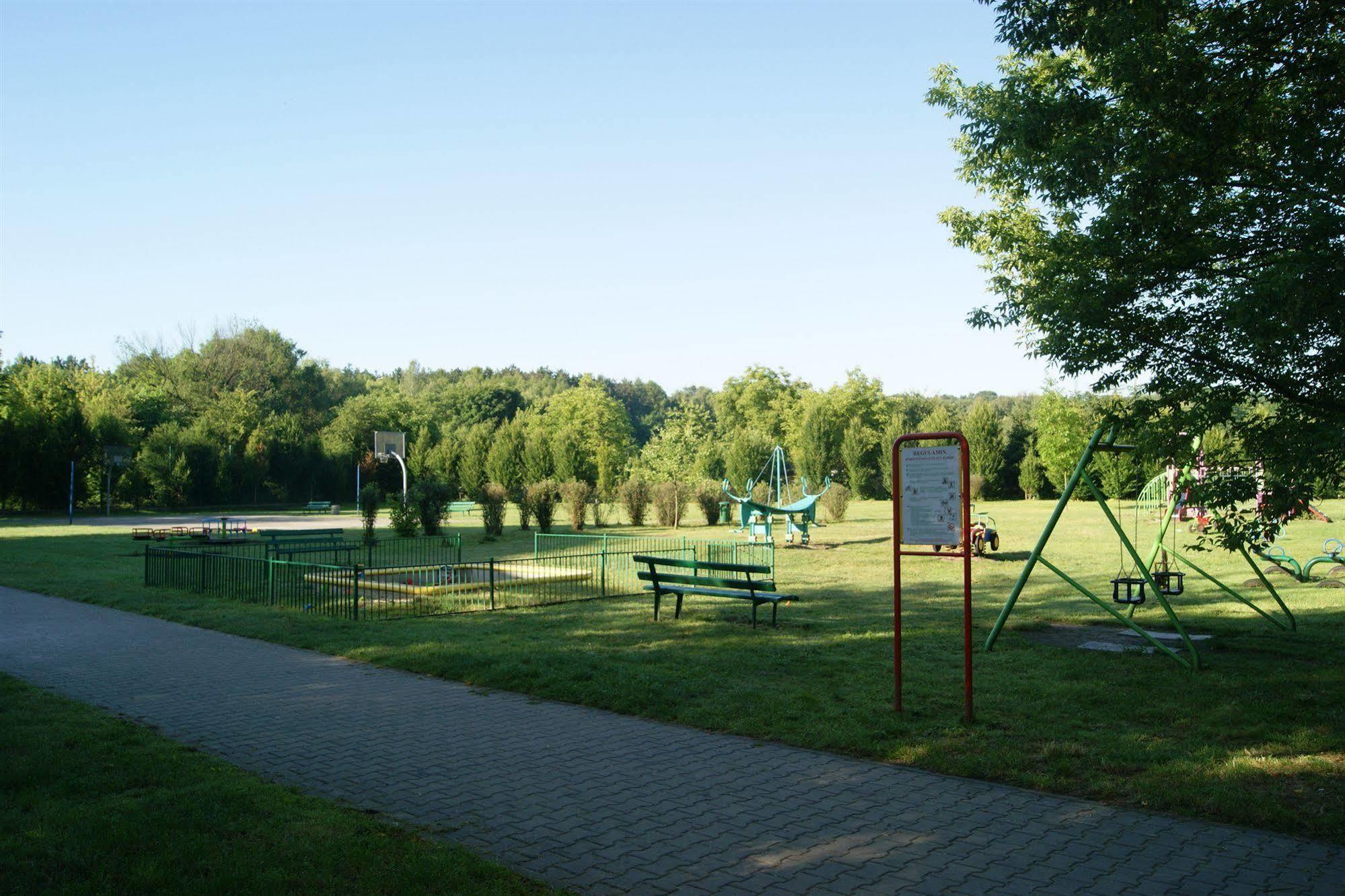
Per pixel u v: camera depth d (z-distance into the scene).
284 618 12.58
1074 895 4.22
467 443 57.91
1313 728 6.79
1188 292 7.83
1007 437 59.19
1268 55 7.33
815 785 5.83
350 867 4.44
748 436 50.31
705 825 5.13
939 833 5.01
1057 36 7.78
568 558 20.58
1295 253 6.79
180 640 11.23
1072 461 43.03
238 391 72.25
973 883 4.36
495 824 5.15
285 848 4.64
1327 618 12.20
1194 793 5.43
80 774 5.85
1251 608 12.45
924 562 20.95
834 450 61.00
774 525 33.94
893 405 77.44
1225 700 7.68
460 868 4.41
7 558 22.66
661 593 12.77
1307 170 7.22
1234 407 7.86
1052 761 6.12
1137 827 5.08
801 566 20.41
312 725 7.32
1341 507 37.50
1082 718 7.18
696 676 8.75
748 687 8.32
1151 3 7.08
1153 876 4.42
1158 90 7.27
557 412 76.81
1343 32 7.46
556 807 5.44
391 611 13.33
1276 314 6.39
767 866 4.57
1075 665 9.15
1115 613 9.73
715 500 36.44
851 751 6.52
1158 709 7.39
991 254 15.67
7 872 4.33
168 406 70.56
